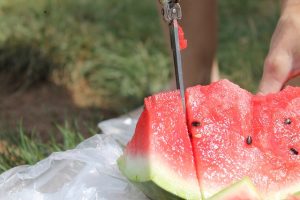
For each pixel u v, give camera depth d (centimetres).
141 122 68
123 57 140
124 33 147
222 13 159
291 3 84
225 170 68
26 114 123
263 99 74
